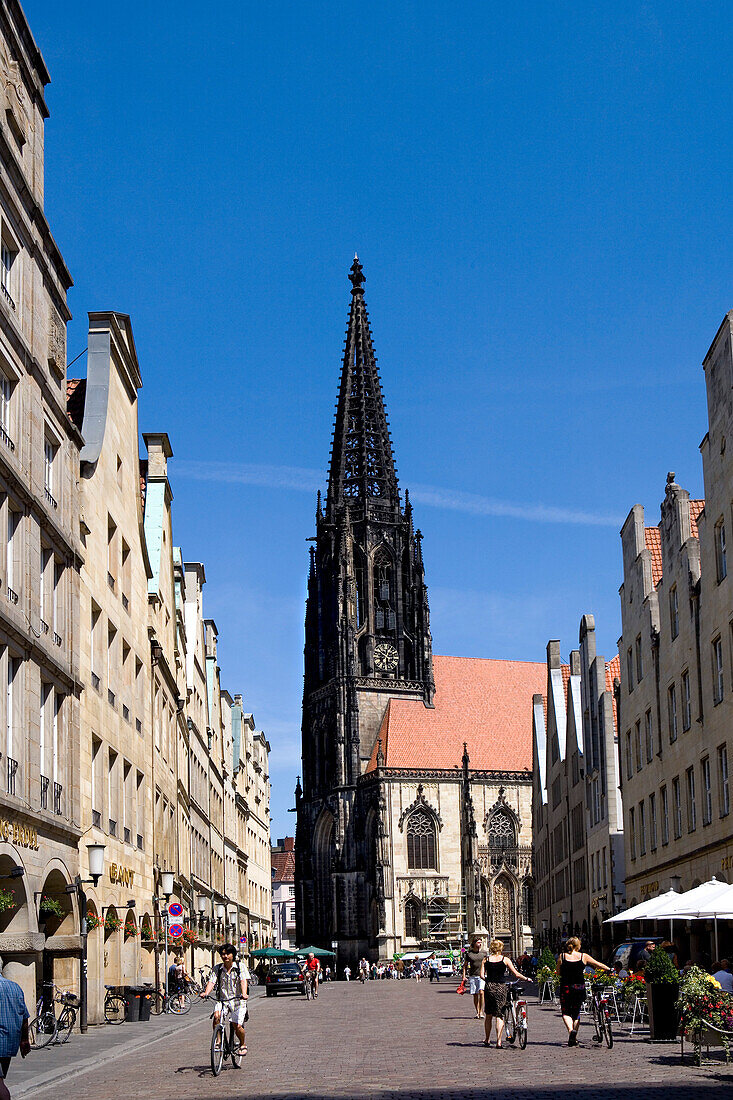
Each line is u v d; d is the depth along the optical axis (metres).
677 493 59.50
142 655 64.19
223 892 125.75
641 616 68.69
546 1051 33.72
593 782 87.31
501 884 190.75
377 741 198.38
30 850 39.09
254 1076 29.72
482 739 198.50
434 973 157.25
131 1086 28.67
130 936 57.78
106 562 54.44
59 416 45.94
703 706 54.22
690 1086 25.20
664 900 40.91
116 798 55.94
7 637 37.53
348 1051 36.25
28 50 43.06
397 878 185.50
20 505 39.75
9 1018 19.06
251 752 169.00
